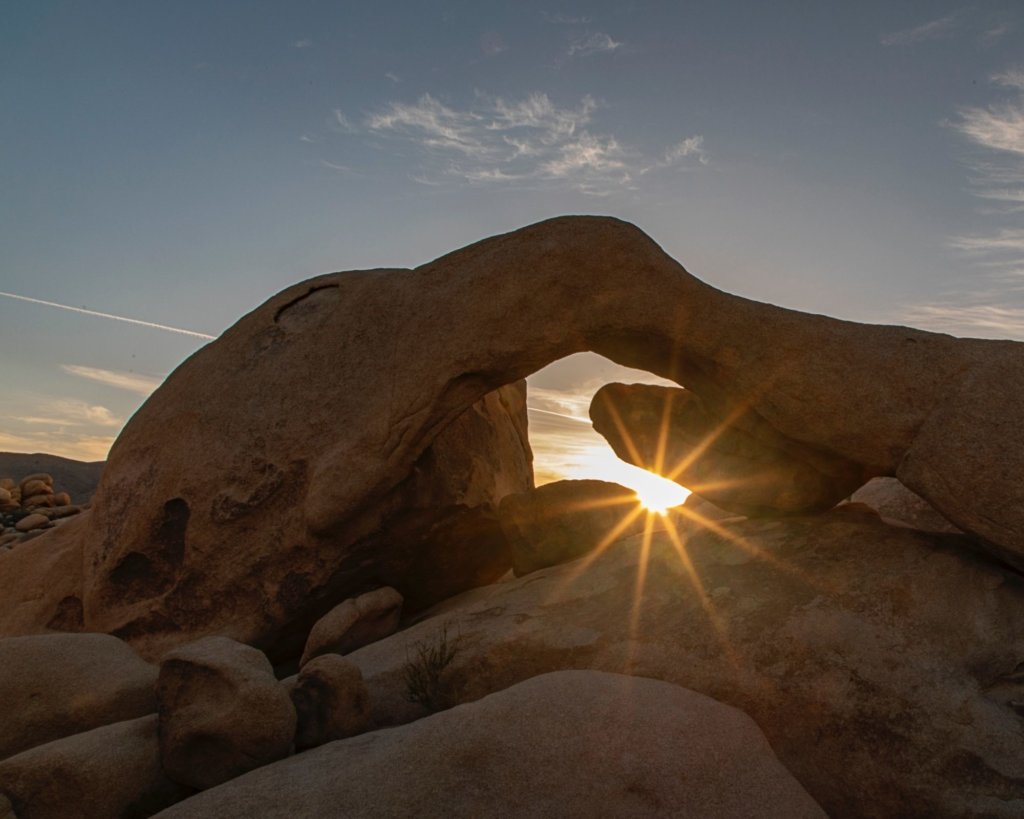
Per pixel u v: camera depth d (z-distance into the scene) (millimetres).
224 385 8719
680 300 7031
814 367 6602
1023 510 5695
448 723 4652
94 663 6430
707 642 5926
